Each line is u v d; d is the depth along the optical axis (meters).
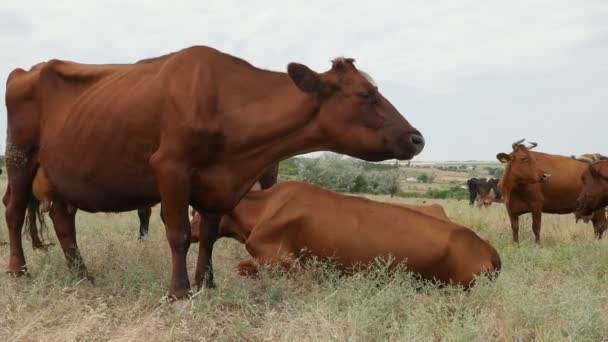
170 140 5.25
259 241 6.59
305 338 4.64
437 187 68.62
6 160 6.51
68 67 6.30
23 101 6.35
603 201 11.23
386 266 5.93
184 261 5.39
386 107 5.47
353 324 4.68
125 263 6.41
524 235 13.52
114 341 4.47
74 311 5.06
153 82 5.46
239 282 6.19
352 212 6.46
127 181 5.64
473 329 4.50
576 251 8.84
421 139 5.43
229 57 5.62
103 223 11.98
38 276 5.92
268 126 5.45
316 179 42.25
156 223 12.34
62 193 6.15
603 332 4.95
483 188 29.69
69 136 5.89
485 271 6.07
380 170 47.34
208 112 5.28
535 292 5.76
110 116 5.60
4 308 5.01
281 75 5.70
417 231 6.26
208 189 5.45
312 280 6.28
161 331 4.73
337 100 5.40
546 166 13.65
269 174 9.62
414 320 4.90
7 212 6.49
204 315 4.94
